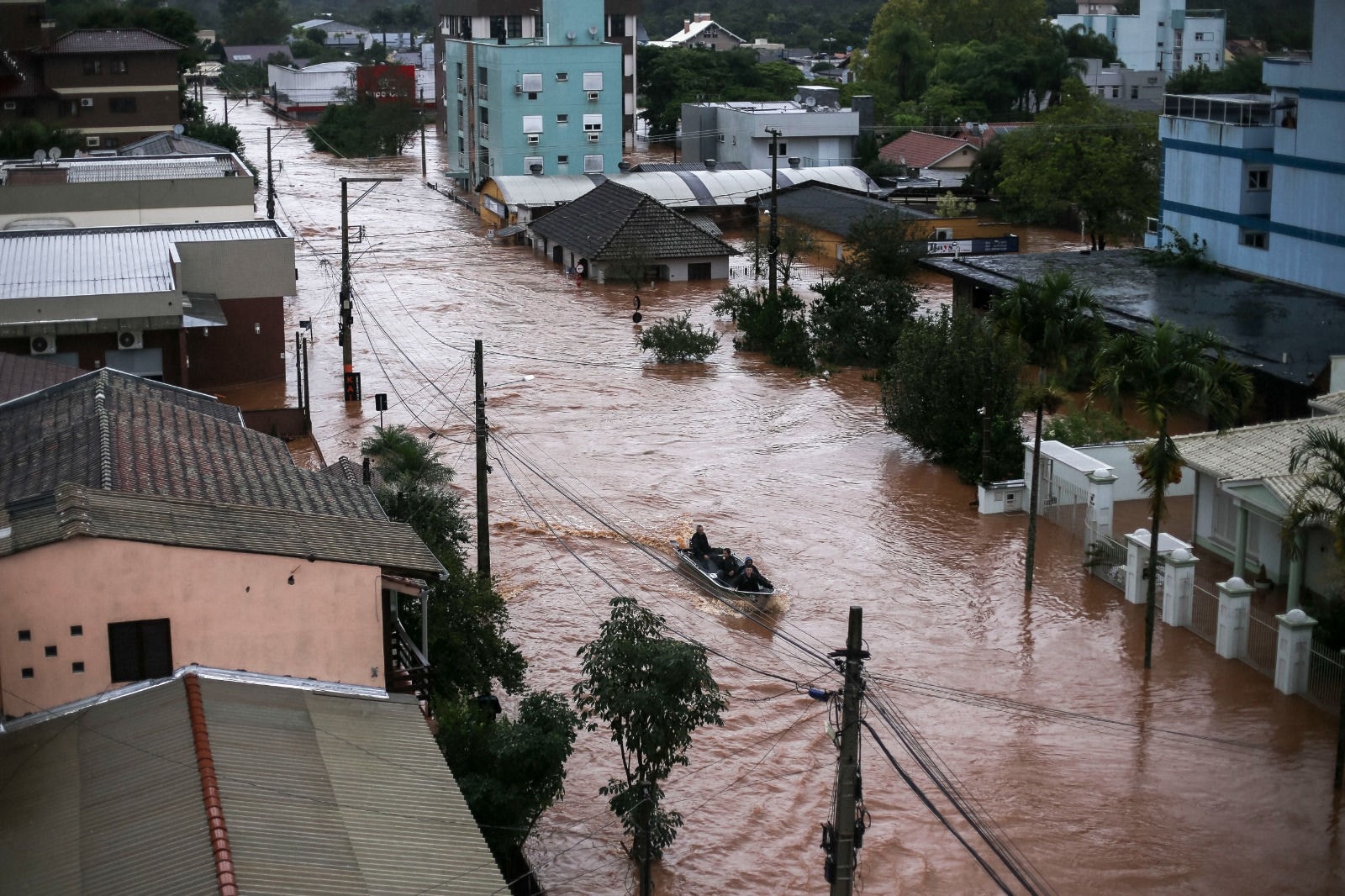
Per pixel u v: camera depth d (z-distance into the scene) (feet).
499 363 198.70
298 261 276.41
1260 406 153.89
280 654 69.00
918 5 551.18
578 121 350.23
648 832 72.84
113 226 205.87
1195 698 98.94
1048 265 209.15
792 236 269.23
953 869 78.23
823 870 78.38
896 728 94.07
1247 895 75.66
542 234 285.43
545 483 145.18
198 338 185.88
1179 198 215.51
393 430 136.15
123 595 65.87
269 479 82.99
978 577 121.19
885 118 438.40
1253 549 119.44
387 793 59.88
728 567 116.98
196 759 58.70
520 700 89.51
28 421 88.38
